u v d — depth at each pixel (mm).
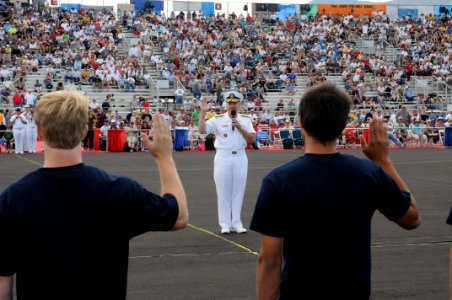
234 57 42344
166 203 3111
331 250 3279
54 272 2865
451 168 20891
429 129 33156
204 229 10078
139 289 6617
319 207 3264
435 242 9117
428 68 43938
